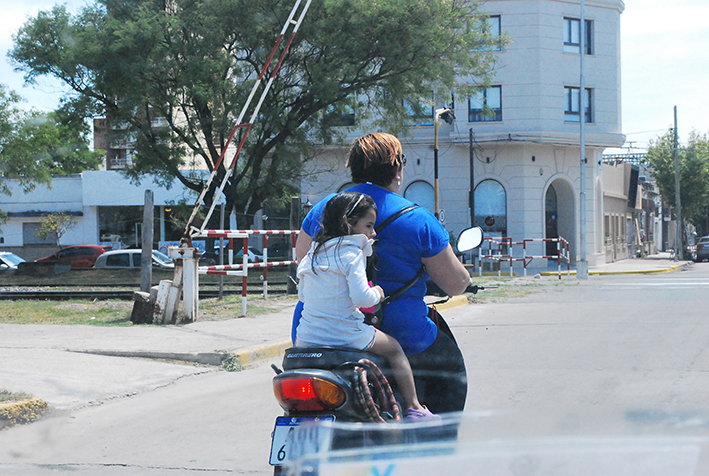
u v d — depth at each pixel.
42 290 24.20
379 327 3.87
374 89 31.50
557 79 38.12
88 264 41.56
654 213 71.81
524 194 37.88
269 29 27.62
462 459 3.10
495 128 37.81
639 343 10.07
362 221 3.66
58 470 5.48
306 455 3.22
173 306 13.62
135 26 26.94
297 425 3.29
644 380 7.18
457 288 4.04
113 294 20.80
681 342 10.07
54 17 29.27
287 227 34.69
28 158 45.31
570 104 38.81
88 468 5.52
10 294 20.75
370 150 4.11
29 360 9.59
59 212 53.69
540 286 22.97
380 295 3.63
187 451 5.87
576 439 2.96
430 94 30.83
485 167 38.19
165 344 10.89
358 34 27.50
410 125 32.59
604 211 46.31
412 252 3.87
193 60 27.25
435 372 4.11
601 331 11.53
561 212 40.91
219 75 28.53
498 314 15.27
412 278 3.90
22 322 14.45
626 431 2.96
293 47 28.77
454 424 3.21
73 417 7.15
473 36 30.30
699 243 54.72
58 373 8.84
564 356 9.05
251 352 10.35
